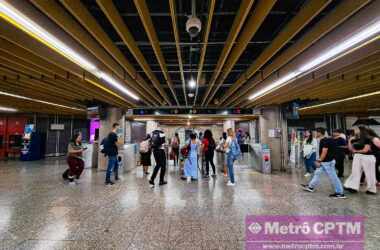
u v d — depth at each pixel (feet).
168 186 15.94
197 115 29.63
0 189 14.98
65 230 8.38
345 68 12.50
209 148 20.38
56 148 41.34
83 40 8.95
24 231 8.29
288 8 10.11
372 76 14.28
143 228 8.55
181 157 22.71
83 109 30.40
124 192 14.08
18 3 6.13
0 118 37.88
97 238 7.73
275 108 26.32
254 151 26.13
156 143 16.15
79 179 18.83
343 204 11.41
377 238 7.68
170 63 16.31
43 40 8.13
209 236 7.89
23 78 14.44
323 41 9.29
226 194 13.58
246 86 18.65
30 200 12.26
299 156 28.96
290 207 10.96
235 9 10.02
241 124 49.67
